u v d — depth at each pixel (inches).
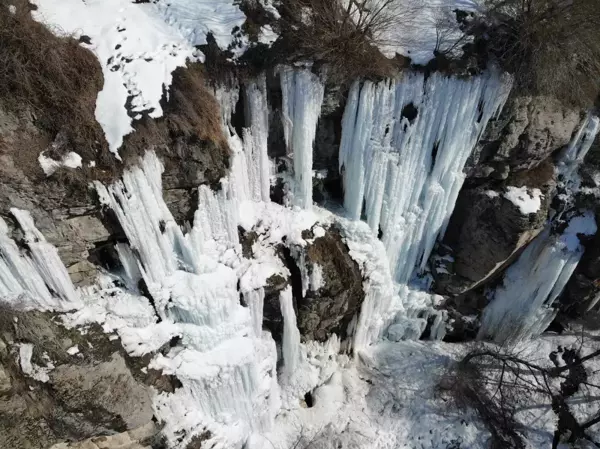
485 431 549.6
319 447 506.0
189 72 394.9
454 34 459.5
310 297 489.4
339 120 472.1
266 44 411.8
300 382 534.3
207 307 431.2
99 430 406.3
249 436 486.6
